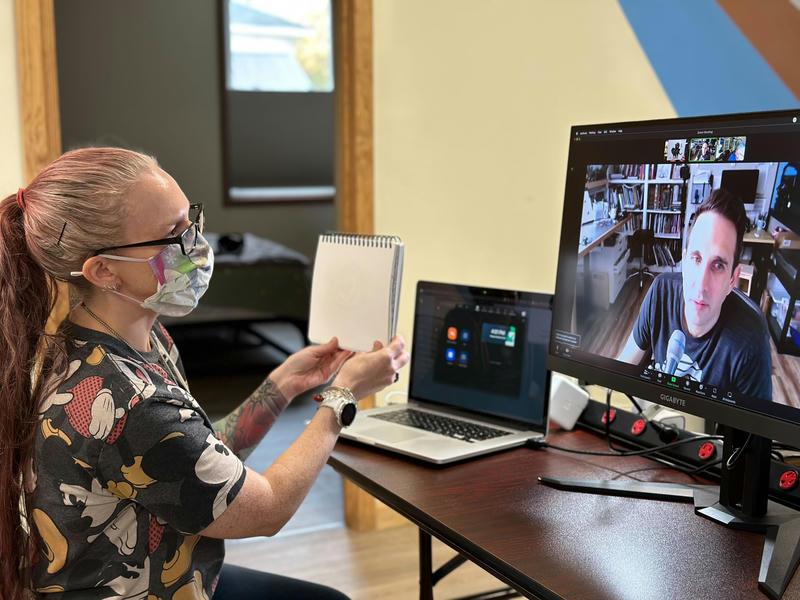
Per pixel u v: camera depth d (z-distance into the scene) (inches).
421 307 74.7
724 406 48.0
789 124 44.0
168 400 43.2
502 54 121.5
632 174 53.8
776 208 44.7
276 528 46.9
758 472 48.9
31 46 97.3
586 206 57.9
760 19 135.8
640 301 53.6
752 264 46.1
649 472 58.9
